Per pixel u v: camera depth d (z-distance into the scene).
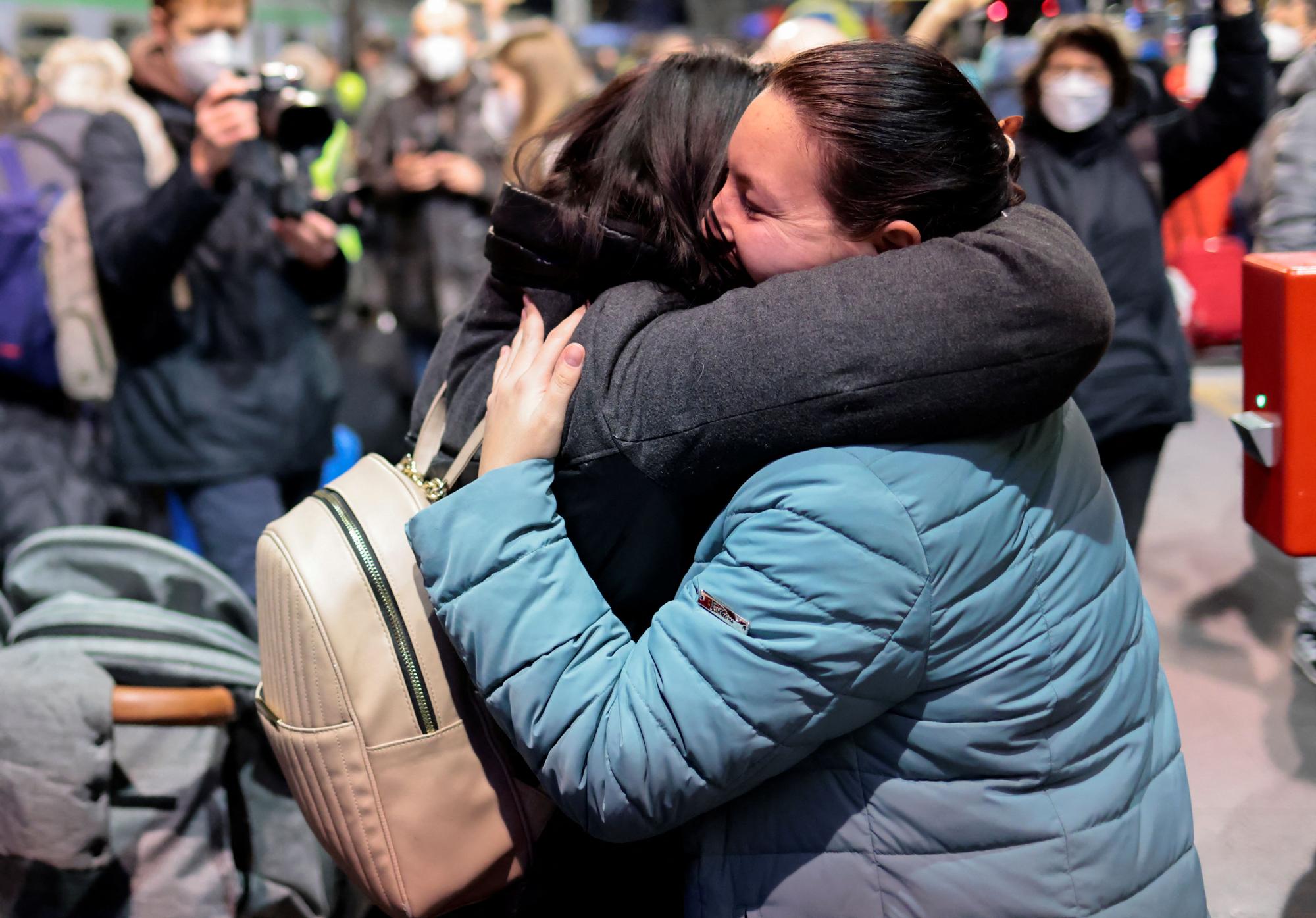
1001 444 1.04
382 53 7.24
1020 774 1.07
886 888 1.09
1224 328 4.45
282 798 1.78
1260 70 2.54
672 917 1.36
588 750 1.09
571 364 1.11
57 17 5.71
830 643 0.99
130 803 1.64
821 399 0.98
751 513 1.03
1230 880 2.07
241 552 2.77
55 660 1.57
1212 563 3.34
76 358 2.70
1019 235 1.01
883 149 1.01
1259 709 2.60
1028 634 1.06
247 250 2.62
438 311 4.20
